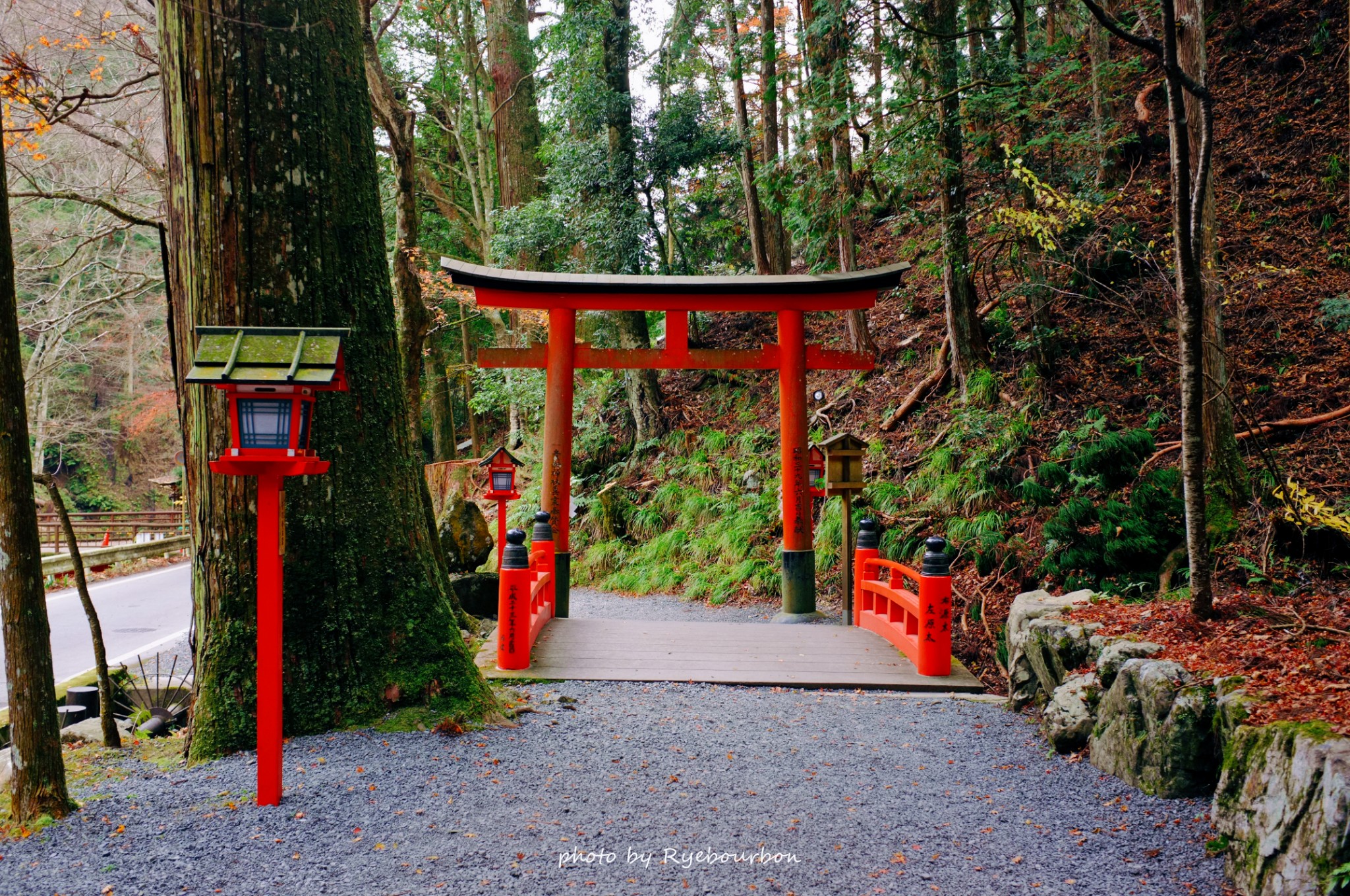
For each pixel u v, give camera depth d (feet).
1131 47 47.50
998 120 33.12
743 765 14.98
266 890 10.42
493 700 17.22
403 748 14.89
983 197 37.91
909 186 36.65
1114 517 27.53
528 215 53.47
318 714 15.56
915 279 51.57
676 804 13.17
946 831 12.34
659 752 15.53
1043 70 40.93
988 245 36.42
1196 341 15.53
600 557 44.21
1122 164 42.86
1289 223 36.70
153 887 10.47
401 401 17.37
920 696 20.16
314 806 12.70
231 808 12.59
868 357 31.19
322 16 16.07
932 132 33.45
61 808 12.46
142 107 35.01
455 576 30.22
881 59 40.19
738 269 63.62
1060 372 35.83
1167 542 26.61
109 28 33.19
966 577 30.22
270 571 12.66
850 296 30.14
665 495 45.65
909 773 14.70
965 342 38.47
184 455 16.10
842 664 22.52
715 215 62.44
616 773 14.37
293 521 15.56
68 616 41.65
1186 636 15.39
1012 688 19.44
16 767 12.32
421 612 16.80
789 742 16.33
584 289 29.55
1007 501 32.42
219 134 15.14
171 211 15.74
